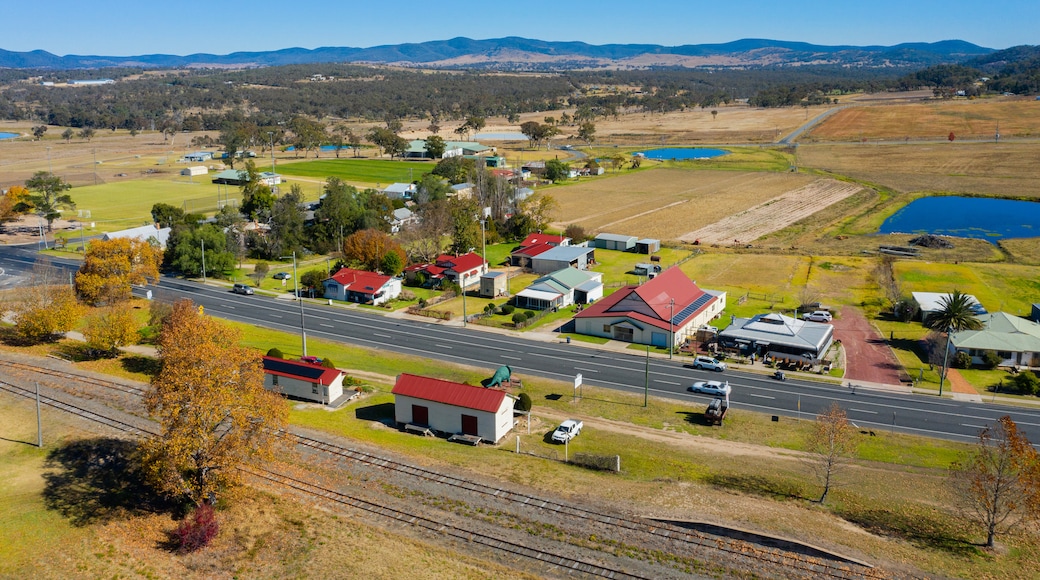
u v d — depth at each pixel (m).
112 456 59.69
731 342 96.56
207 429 51.41
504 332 104.81
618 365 91.50
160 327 88.25
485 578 45.41
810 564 47.66
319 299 121.50
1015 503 52.19
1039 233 169.50
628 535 50.81
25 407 68.62
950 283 125.81
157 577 44.69
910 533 52.22
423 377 73.00
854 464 65.00
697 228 179.12
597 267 142.50
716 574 46.62
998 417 76.00
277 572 45.56
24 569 44.31
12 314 101.19
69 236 163.88
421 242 150.62
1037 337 92.81
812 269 138.25
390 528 51.34
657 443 68.81
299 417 71.38
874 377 87.25
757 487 59.47
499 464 62.25
